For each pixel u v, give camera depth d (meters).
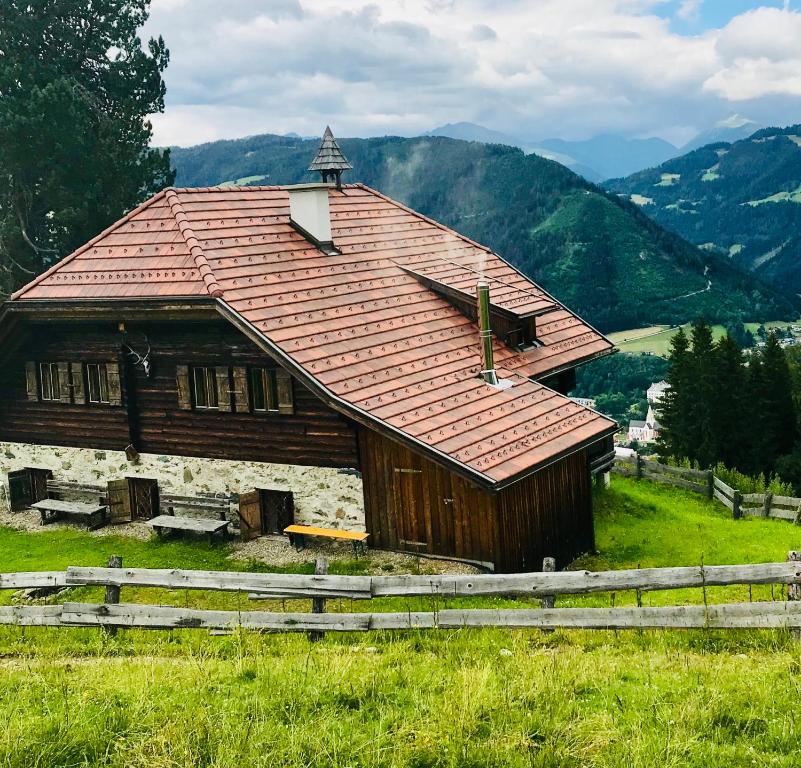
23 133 31.72
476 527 17.27
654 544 20.84
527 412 19.38
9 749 7.99
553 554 18.89
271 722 8.51
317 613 12.28
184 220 20.38
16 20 34.09
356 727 8.47
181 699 9.22
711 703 8.43
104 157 34.09
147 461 21.12
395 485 18.09
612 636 11.48
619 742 7.83
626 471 30.08
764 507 24.83
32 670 10.98
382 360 18.95
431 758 7.77
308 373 17.20
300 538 18.88
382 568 17.44
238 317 17.73
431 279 23.00
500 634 11.74
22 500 23.08
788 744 7.76
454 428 17.62
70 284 20.47
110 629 13.13
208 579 12.70
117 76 36.97
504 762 7.68
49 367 22.30
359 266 22.25
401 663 10.41
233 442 19.88
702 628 11.12
